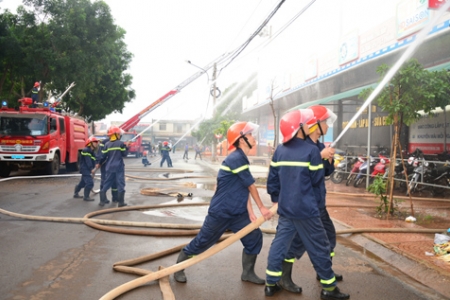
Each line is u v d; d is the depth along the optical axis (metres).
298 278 4.41
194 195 10.92
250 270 4.22
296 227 3.72
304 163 3.68
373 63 14.63
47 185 12.79
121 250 5.32
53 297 3.72
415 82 7.36
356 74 16.73
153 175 17.69
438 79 7.43
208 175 17.80
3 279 4.15
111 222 6.71
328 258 3.71
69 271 4.45
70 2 21.98
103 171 9.08
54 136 15.78
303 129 3.79
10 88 25.17
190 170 20.67
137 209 8.44
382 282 4.29
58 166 16.55
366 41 14.45
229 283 4.19
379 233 6.30
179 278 4.18
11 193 10.75
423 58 12.96
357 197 10.84
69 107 30.45
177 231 6.19
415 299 3.82
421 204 9.47
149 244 5.63
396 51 12.66
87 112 31.03
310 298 3.85
